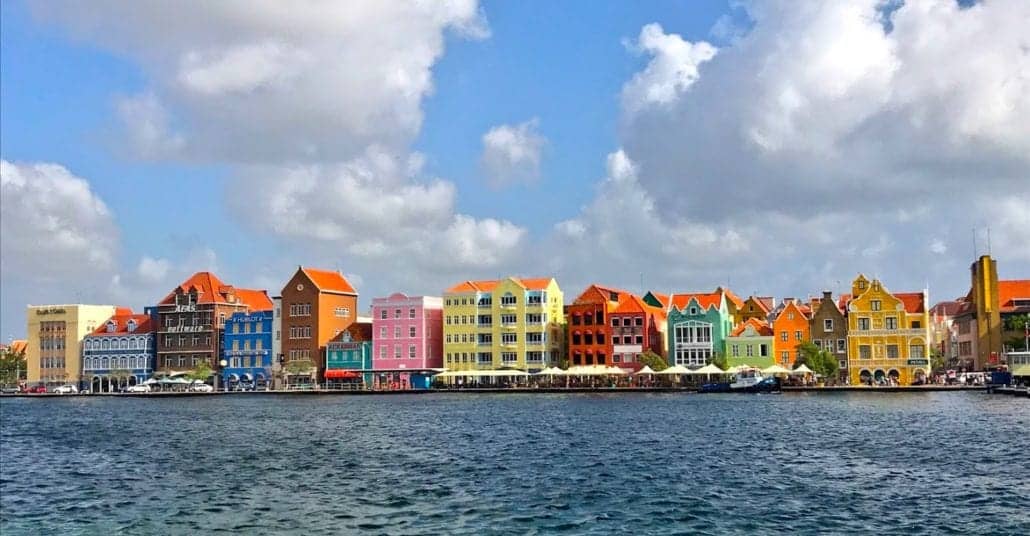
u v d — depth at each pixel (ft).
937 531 163.94
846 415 388.37
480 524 176.45
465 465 253.44
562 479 224.33
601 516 180.55
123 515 193.26
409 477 233.76
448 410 478.18
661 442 298.15
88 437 366.84
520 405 510.99
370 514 188.03
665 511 183.83
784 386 611.06
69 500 212.02
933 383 625.82
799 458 253.44
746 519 175.52
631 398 566.77
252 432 368.89
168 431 386.11
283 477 239.30
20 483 240.12
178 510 196.95
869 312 643.86
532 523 176.24
